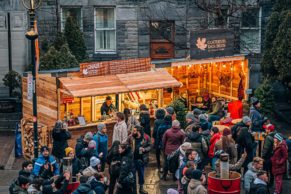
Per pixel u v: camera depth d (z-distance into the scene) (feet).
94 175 56.59
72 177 60.44
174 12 111.24
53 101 79.87
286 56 95.04
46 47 106.83
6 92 103.04
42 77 80.23
